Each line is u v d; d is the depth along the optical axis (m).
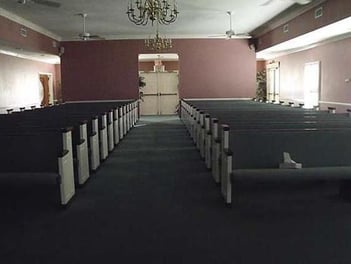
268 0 7.28
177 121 12.18
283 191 3.96
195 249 2.80
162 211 3.63
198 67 12.13
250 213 3.54
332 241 2.92
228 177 3.58
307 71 10.50
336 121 4.48
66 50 12.02
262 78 15.09
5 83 10.84
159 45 10.12
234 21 9.58
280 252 2.74
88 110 7.02
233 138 3.70
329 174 3.43
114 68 12.10
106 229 3.20
